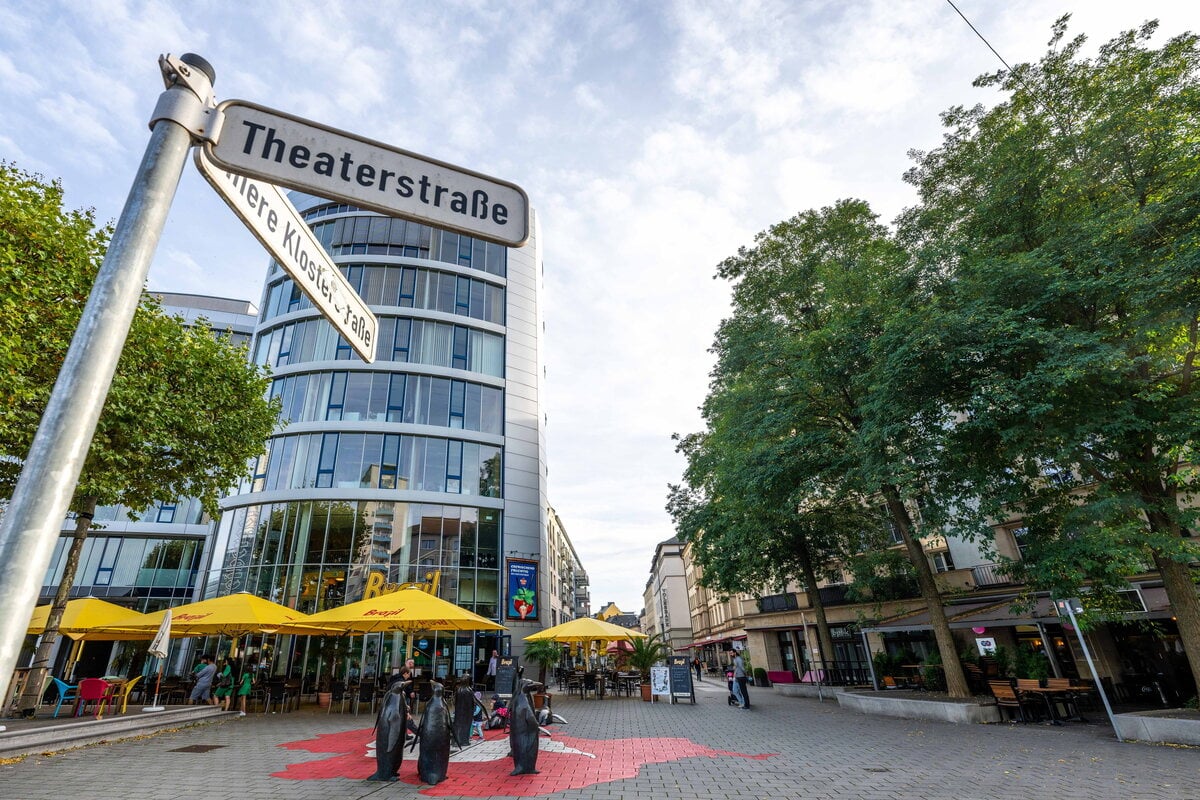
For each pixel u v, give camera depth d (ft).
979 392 37.24
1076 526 37.24
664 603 233.55
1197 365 36.29
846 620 90.38
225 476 48.60
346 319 9.28
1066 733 37.93
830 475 53.62
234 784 24.29
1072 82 39.24
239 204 6.66
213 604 49.24
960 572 75.15
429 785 24.41
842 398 55.36
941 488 41.81
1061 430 35.12
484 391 97.91
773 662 103.40
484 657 79.77
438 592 80.79
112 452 37.68
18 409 31.22
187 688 56.24
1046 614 51.24
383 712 26.32
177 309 118.52
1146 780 24.56
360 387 88.84
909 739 36.91
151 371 40.40
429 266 100.99
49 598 90.12
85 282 33.37
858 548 70.90
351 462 83.87
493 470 92.94
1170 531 36.63
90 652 84.74
